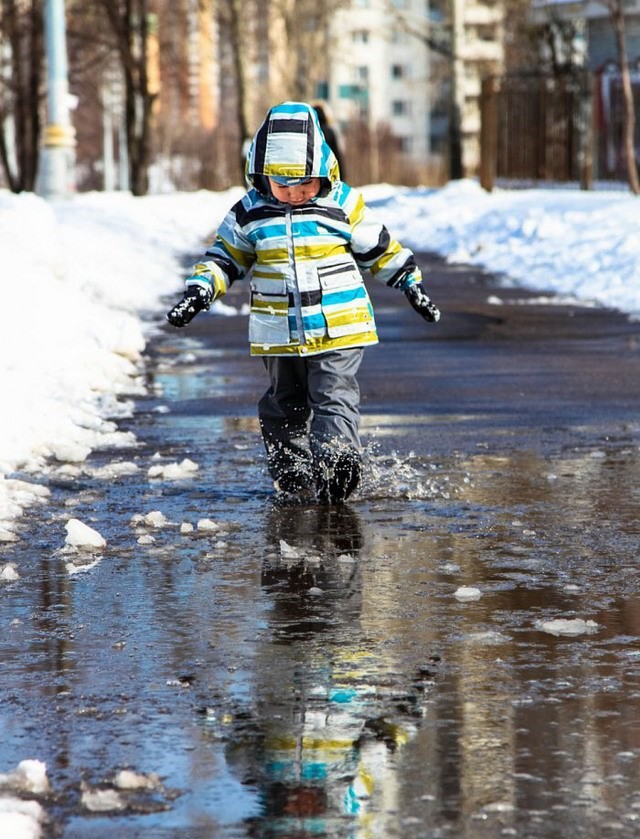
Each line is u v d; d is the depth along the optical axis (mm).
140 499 19922
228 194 102312
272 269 19328
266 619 14344
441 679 12492
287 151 18719
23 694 12203
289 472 20156
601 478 21156
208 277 19172
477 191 89938
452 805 9898
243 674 12672
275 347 19484
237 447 23562
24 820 9508
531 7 113250
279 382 20031
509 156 97375
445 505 19531
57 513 19047
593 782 10258
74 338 32156
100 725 11469
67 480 21094
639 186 76500
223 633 13891
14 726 11461
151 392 29141
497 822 9625
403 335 38531
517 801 9961
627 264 49406
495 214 68125
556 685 12305
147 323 41281
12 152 162250
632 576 15922
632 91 92125
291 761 10688
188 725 11445
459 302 46406
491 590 15375
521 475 21391
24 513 19016
